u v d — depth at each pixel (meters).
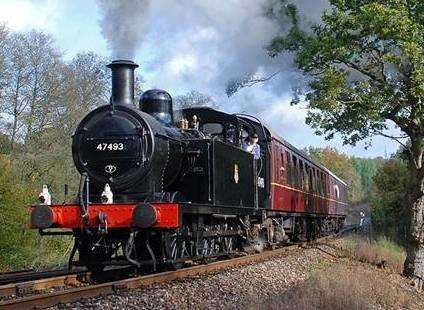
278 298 8.73
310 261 15.86
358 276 12.17
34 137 33.97
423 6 14.77
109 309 7.25
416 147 17.02
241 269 11.64
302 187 21.55
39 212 9.90
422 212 17.36
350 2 15.76
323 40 15.77
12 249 18.53
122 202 10.20
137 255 10.63
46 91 34.66
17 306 6.91
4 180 18.66
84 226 9.82
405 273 17.45
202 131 13.55
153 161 10.25
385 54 15.23
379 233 33.00
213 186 11.42
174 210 9.54
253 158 14.86
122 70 10.91
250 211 14.34
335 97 15.88
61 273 11.36
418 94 14.94
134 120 10.35
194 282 9.48
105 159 10.31
